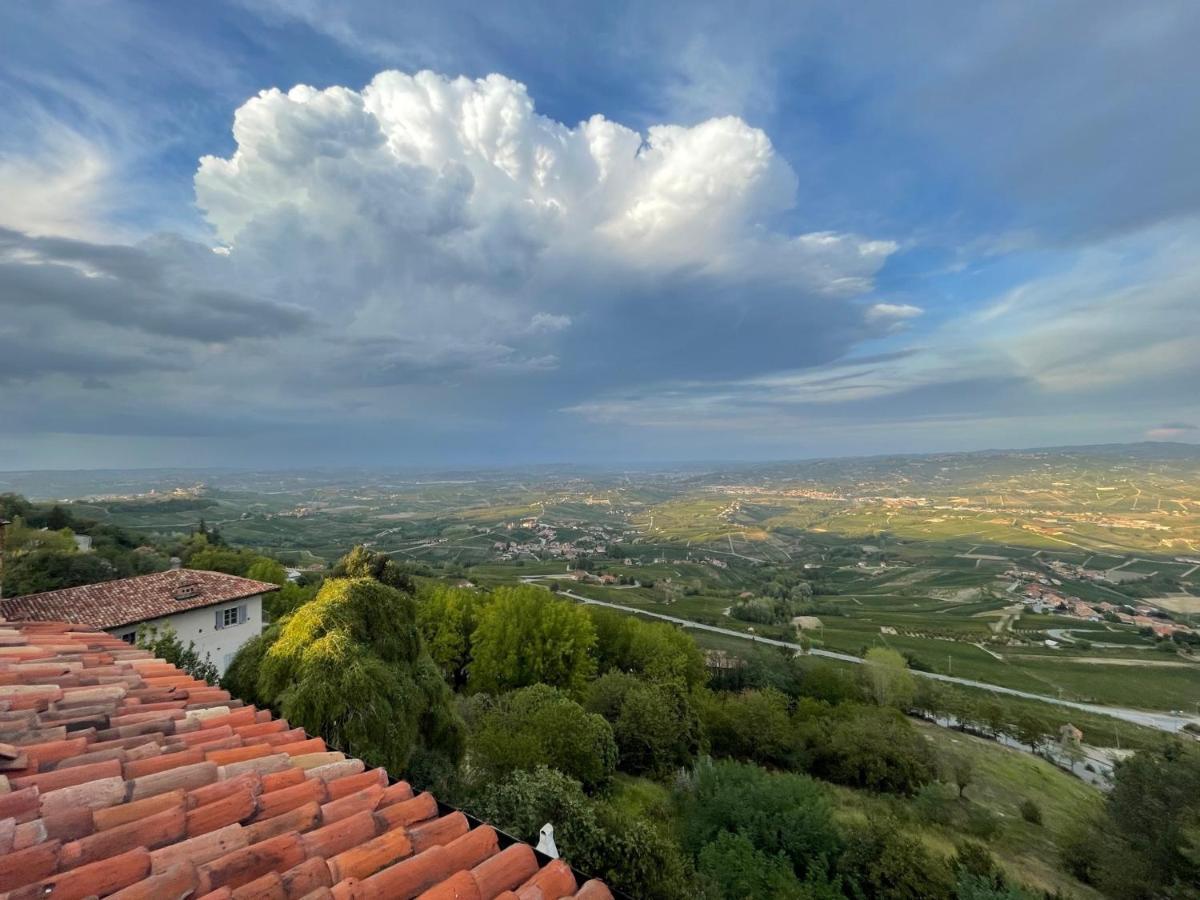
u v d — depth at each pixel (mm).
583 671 44250
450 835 5133
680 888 18266
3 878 3592
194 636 27547
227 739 6496
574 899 4535
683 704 40406
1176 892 23594
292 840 4461
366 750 16359
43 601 25000
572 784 20078
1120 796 27938
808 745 43594
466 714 29781
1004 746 59562
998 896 20141
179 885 3748
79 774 5016
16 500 69312
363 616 19625
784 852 22219
